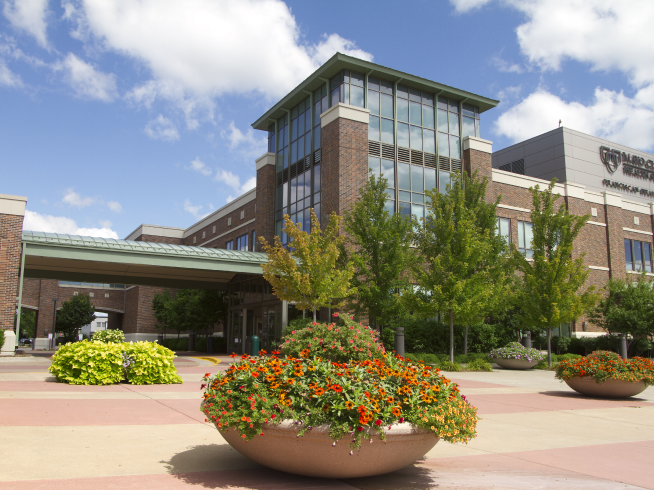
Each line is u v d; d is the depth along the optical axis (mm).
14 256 20281
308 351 5824
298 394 4855
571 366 12469
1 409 7887
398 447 4648
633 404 11195
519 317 22172
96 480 4465
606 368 11961
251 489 4480
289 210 30250
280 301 24766
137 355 12352
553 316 20672
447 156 29969
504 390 13359
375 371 5203
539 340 27922
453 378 16438
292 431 4523
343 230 24828
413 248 24531
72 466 4887
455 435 4883
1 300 19891
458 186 23109
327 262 20062
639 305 26234
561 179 40281
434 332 24031
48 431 6391
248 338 28375
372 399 4609
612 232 35938
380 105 28156
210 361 21969
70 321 48719
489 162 30891
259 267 24250
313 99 29375
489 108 31875
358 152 26406
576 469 5562
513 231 31500
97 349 12109
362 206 22078
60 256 20922
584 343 27984
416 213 28016
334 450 4516
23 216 20641
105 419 7406
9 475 4488
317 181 27984
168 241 46875
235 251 25109
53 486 4230
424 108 29703
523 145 43719
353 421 4465
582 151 41219
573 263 22000
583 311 21406
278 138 32500
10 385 11195
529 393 12789
